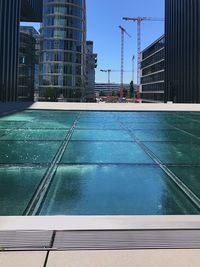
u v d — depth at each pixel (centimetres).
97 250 325
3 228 367
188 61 3897
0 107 2136
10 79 3272
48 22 7975
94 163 721
